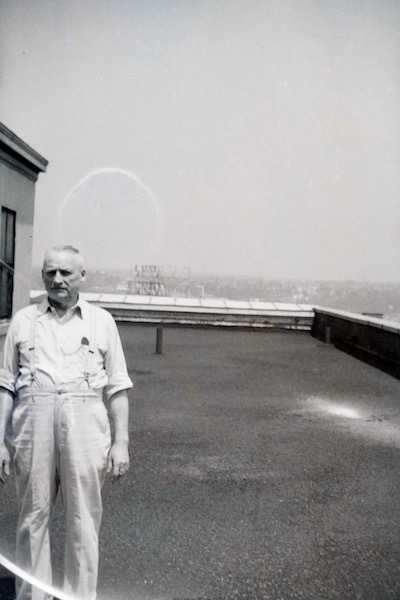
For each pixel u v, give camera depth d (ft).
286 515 11.53
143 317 45.75
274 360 31.50
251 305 46.26
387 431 17.95
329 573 9.36
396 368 27.48
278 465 14.52
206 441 16.34
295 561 9.73
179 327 45.80
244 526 10.93
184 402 20.94
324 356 33.60
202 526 10.84
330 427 18.30
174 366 28.58
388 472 14.19
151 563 9.41
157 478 13.24
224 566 9.41
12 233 24.31
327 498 12.46
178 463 14.38
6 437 7.48
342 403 21.56
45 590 7.54
